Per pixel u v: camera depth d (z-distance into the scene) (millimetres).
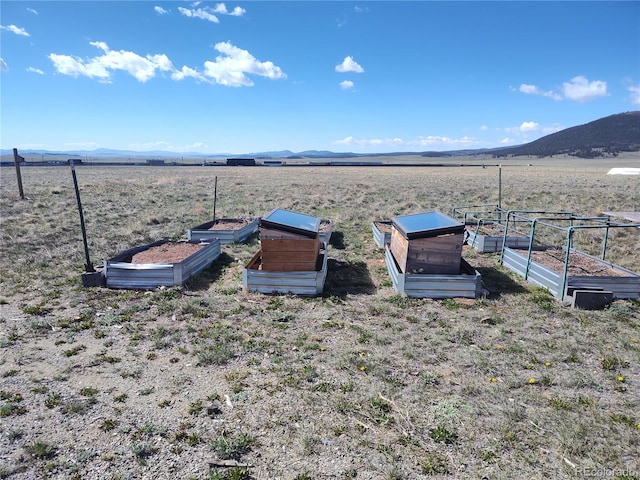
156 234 13500
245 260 10539
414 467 3539
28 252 10570
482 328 6543
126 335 6105
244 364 5305
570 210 20109
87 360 5320
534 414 4301
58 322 6438
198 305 7281
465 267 8992
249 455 3650
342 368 5238
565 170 68812
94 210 18062
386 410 4352
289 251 8180
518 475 3457
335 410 4328
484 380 4984
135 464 3500
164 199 23109
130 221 15773
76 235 12789
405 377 5047
